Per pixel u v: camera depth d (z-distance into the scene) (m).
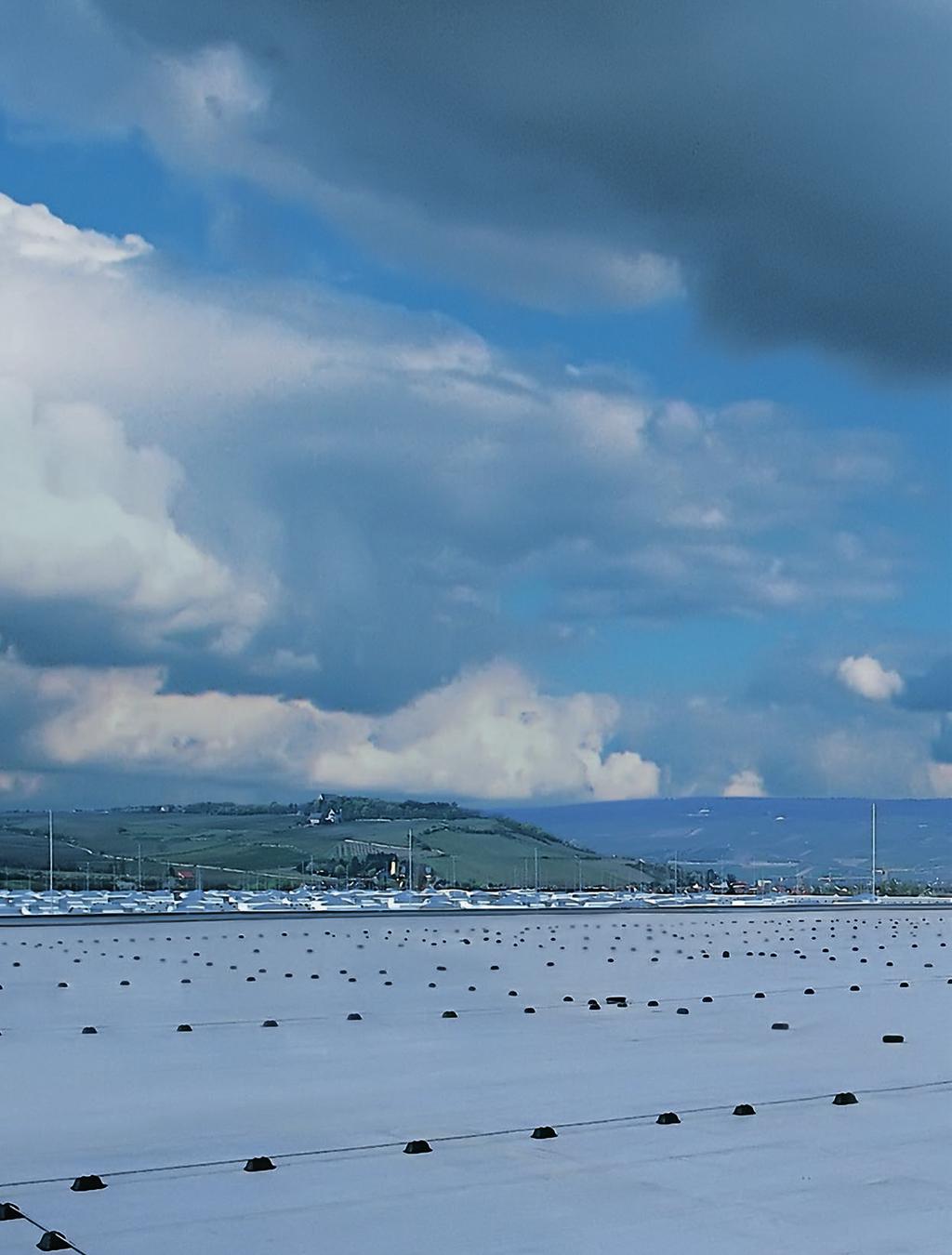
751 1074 14.72
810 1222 8.40
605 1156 10.30
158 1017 21.02
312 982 27.66
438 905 83.31
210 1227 8.34
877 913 74.19
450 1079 14.49
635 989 25.81
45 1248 7.87
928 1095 13.16
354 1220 8.49
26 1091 13.91
